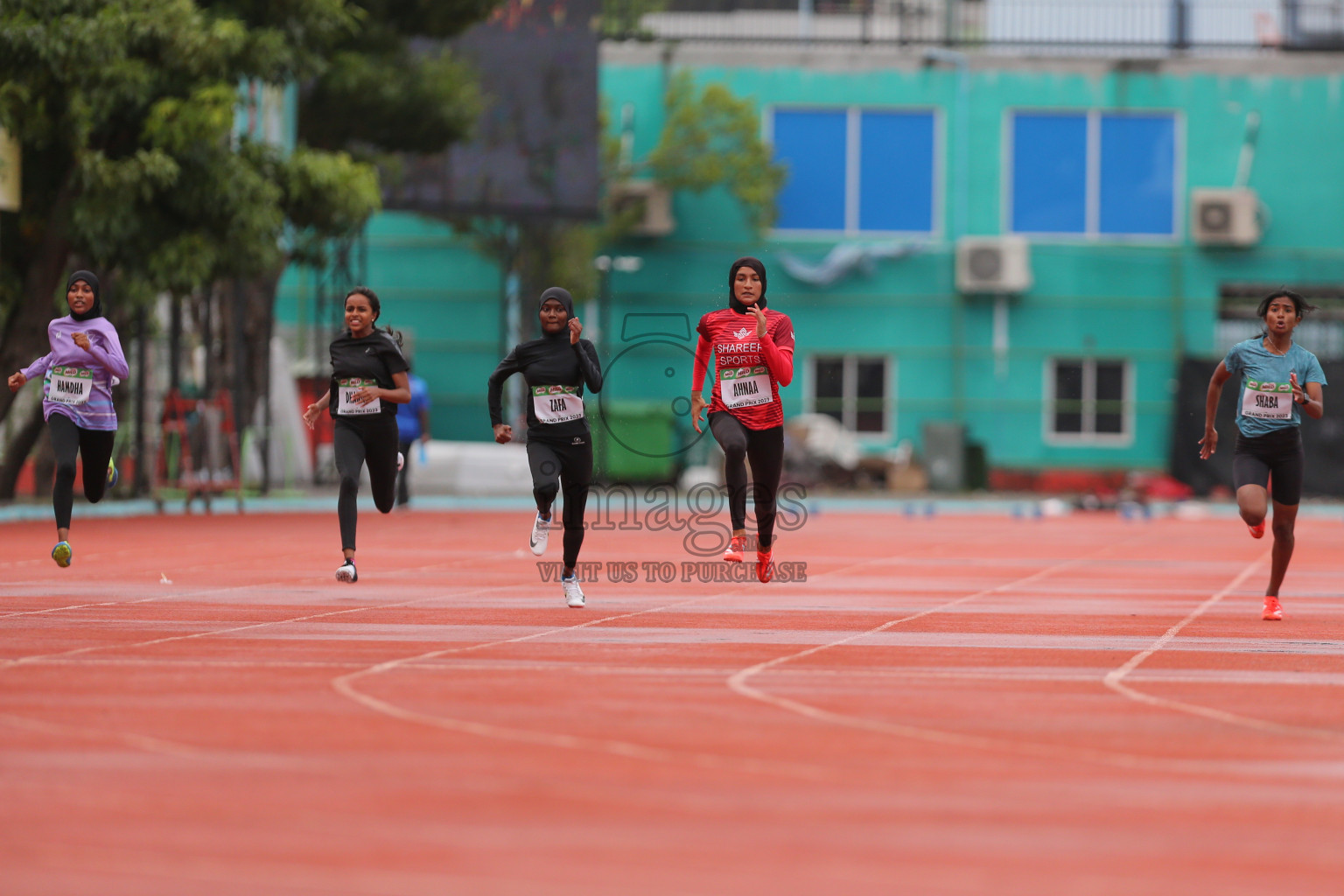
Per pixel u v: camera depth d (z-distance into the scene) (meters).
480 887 12.68
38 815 15.12
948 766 17.83
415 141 91.69
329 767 17.42
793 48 135.00
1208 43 132.75
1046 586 44.94
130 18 67.38
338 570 35.78
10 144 68.81
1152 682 25.06
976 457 126.31
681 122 124.88
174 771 17.17
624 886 12.81
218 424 81.44
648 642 29.52
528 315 120.62
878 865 13.52
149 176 68.50
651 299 128.75
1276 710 22.30
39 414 74.38
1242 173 130.88
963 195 130.88
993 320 130.50
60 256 72.81
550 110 99.12
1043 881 13.07
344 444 36.62
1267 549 65.94
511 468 103.38
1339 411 121.38
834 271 129.62
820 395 130.75
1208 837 14.68
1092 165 131.12
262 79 73.25
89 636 29.48
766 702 22.33
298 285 124.12
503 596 38.94
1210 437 36.72
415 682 23.88
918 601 39.44
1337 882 13.17
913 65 130.50
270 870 13.14
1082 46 132.38
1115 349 130.75
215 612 34.38
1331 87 130.88
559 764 17.73
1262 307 35.84
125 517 75.44
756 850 14.02
